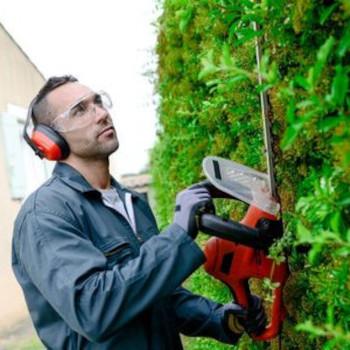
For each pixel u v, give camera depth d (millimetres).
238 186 1367
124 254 1561
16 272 1628
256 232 1329
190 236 1338
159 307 1619
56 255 1397
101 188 1737
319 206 918
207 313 1750
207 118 2305
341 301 1041
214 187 1423
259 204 1370
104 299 1308
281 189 1432
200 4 1395
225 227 1308
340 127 888
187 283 3754
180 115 3135
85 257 1393
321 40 1037
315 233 1002
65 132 1696
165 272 1310
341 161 882
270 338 1505
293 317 1536
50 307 1557
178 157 3643
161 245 1326
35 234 1444
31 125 1802
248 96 1666
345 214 917
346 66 845
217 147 2381
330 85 932
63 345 1545
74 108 1694
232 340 1718
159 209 6000
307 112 876
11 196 7941
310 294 1375
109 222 1604
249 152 1815
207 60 963
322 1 982
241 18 1232
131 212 1762
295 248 1366
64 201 1533
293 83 879
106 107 1810
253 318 1527
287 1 1118
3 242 7594
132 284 1306
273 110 1422
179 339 1749
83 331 1342
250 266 1413
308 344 1471
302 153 1259
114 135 1738
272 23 1168
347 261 973
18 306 7879
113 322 1316
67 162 1707
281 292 1433
